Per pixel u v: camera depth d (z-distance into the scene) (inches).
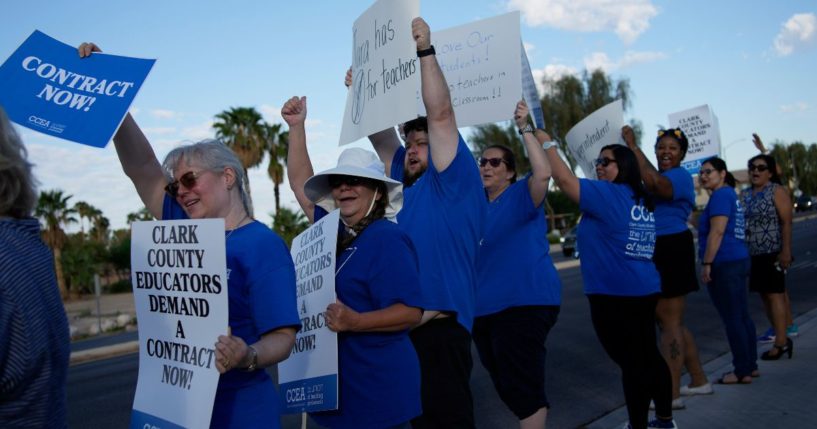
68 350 79.1
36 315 71.8
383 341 112.7
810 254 818.2
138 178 122.5
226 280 88.8
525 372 157.9
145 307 99.6
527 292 159.9
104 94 112.8
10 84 113.6
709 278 234.1
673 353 206.2
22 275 71.3
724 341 330.6
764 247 267.3
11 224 74.6
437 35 184.5
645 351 171.6
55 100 113.2
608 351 176.2
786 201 264.4
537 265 162.4
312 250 118.4
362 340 113.0
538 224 167.6
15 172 75.2
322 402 112.8
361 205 118.2
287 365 122.5
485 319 165.9
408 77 132.9
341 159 135.8
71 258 1553.9
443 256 129.5
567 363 305.0
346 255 116.1
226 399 95.7
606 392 248.4
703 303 465.7
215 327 89.5
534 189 163.0
